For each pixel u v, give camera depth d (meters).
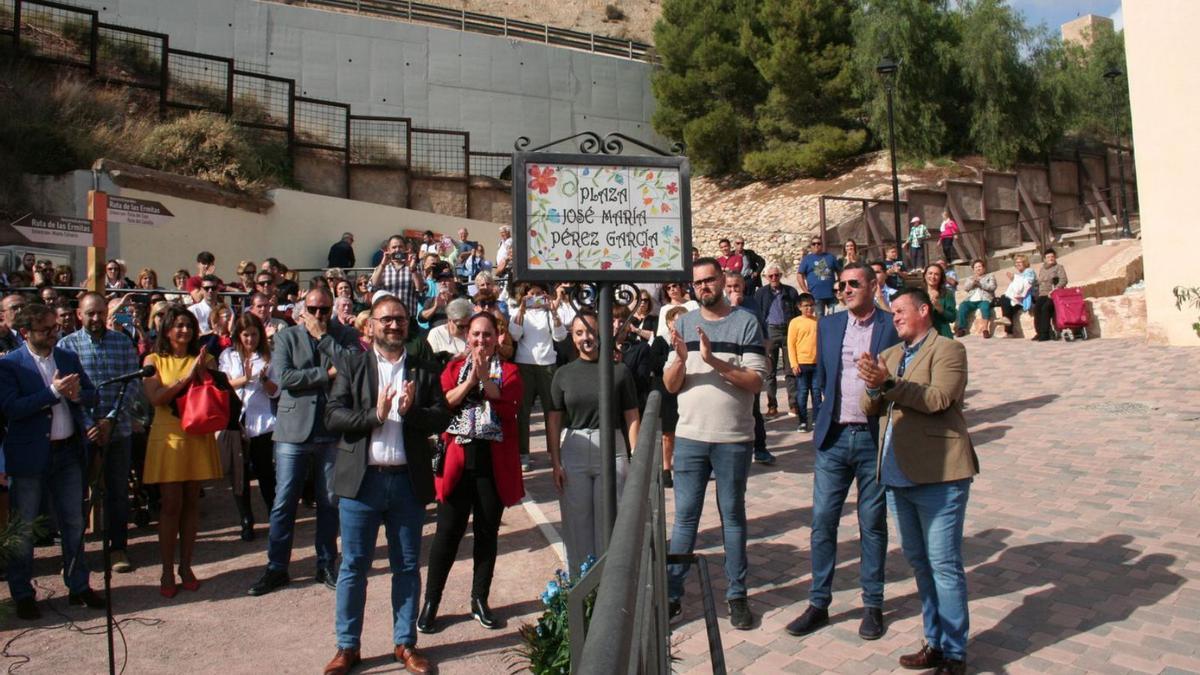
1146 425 9.20
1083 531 6.32
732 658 4.70
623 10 46.31
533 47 35.56
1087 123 36.94
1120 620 4.92
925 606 4.61
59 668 4.78
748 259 15.12
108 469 6.32
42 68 17.62
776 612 5.29
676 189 3.58
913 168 32.09
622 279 3.51
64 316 7.43
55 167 15.52
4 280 10.62
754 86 36.72
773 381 11.42
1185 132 13.20
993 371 13.16
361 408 4.76
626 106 37.84
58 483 5.67
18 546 4.73
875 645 4.82
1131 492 7.13
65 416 5.66
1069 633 4.80
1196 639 4.66
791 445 9.72
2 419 5.54
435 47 33.44
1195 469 7.61
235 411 6.30
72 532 5.69
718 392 5.19
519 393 5.38
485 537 5.31
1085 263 21.83
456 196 25.97
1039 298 16.03
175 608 5.65
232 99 20.75
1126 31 14.02
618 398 5.45
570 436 5.44
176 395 5.88
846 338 5.11
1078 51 42.81
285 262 19.36
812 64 33.72
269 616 5.52
